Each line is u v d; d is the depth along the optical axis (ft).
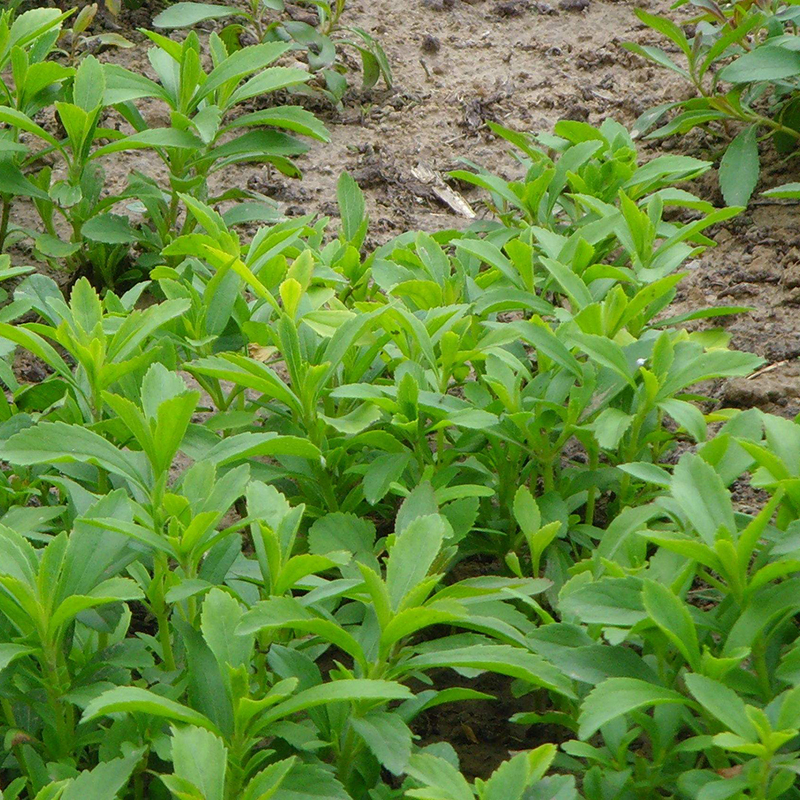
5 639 9.04
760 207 19.90
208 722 8.07
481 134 22.91
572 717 10.21
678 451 14.80
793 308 17.67
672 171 16.61
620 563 10.27
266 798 7.79
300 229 13.74
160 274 14.07
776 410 15.75
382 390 12.07
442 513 11.13
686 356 12.19
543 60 24.97
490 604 10.02
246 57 17.51
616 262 16.25
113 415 12.20
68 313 12.38
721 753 8.98
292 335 11.85
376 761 9.45
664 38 24.93
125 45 23.90
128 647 9.64
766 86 20.98
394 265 14.28
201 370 11.37
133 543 9.76
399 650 9.72
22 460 9.49
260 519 9.27
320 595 9.00
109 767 8.21
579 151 16.66
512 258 14.25
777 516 10.75
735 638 8.75
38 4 25.09
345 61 25.02
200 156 18.62
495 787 7.91
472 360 13.65
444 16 26.68
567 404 13.44
